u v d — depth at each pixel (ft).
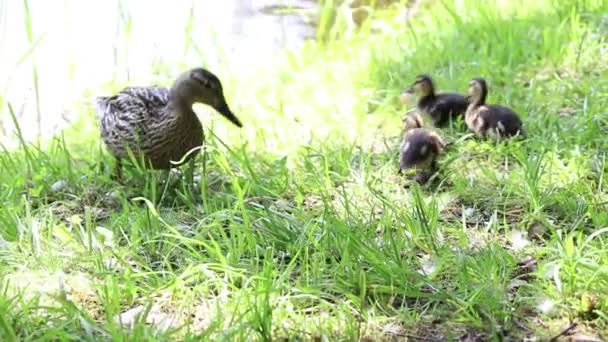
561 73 46.62
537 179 33.88
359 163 37.68
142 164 35.58
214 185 36.37
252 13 60.39
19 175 35.73
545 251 29.37
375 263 27.91
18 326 25.45
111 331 24.58
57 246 30.71
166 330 25.20
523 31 51.90
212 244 30.37
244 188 33.96
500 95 43.57
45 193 35.55
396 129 41.65
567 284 27.02
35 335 25.05
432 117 41.47
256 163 38.04
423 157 35.40
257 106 45.21
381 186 35.45
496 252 29.19
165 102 35.45
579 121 39.58
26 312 25.68
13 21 56.18
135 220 32.24
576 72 46.55
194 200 34.78
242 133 41.45
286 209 33.24
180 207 34.32
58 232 31.22
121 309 27.17
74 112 46.44
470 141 38.91
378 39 54.34
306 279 27.73
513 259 28.96
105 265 29.66
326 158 36.52
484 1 57.41
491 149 37.60
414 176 35.58
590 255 28.94
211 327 24.61
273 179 35.78
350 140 40.60
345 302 27.27
